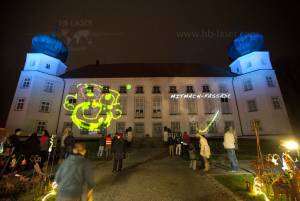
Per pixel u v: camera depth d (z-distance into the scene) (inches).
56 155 496.7
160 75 1160.2
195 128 1049.5
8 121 944.9
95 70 1263.5
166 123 1057.5
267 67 1088.8
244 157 525.7
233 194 222.7
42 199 211.9
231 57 1301.7
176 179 297.3
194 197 217.0
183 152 577.0
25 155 341.4
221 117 1065.5
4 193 223.9
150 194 229.3
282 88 1123.9
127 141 821.9
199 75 1153.4
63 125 1045.2
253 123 296.8
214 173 331.9
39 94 1018.7
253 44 1157.7
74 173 121.0
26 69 1079.0
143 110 1083.3
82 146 136.6
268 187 224.5
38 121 986.7
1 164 288.8
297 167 197.0
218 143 755.4
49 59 1139.3
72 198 114.7
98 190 246.4
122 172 350.3
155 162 462.0
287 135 918.4
